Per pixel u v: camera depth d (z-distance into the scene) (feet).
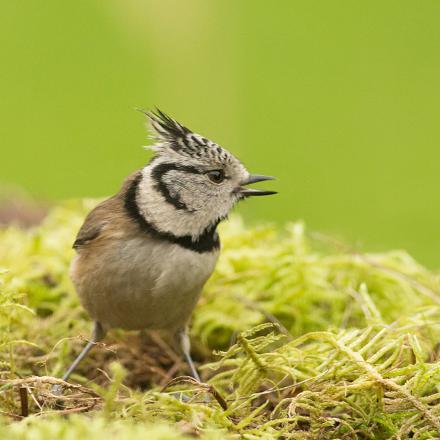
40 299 29.99
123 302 26.81
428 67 55.52
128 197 27.30
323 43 55.77
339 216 50.88
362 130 54.49
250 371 21.98
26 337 26.61
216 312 29.76
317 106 54.75
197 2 51.90
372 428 20.51
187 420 19.17
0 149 52.19
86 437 16.10
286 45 55.16
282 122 53.47
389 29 57.31
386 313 29.07
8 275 28.02
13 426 17.12
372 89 55.77
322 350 23.38
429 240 48.21
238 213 38.55
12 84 53.26
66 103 52.90
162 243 26.58
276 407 20.51
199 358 29.43
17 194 42.93
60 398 20.40
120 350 28.55
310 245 33.83
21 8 54.13
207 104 51.96
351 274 30.76
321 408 20.15
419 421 20.21
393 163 53.78
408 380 20.61
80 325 28.86
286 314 29.66
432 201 51.21
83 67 53.11
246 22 53.62
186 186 27.07
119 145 52.37
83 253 27.25
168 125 27.27
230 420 20.15
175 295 26.71
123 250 26.37
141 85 52.60
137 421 19.29
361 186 51.96
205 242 27.17
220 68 51.98
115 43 52.60
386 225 49.93
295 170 52.60
